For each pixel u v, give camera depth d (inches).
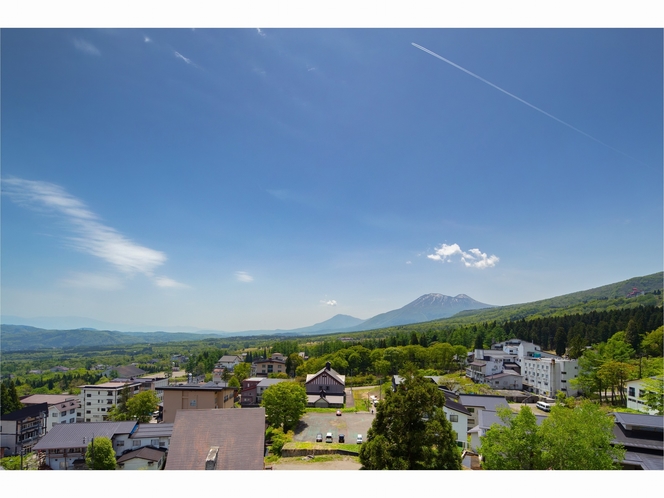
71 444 1457.9
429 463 681.0
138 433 1550.2
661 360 2370.8
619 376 2101.4
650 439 1177.4
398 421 727.1
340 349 4458.7
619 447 876.0
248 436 826.8
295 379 3715.6
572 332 3885.3
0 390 2409.0
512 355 3565.5
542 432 834.2
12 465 1478.8
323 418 2042.3
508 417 887.7
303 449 1307.8
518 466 816.3
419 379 758.5
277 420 1744.6
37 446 1445.6
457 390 2674.7
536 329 4648.1
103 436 1493.6
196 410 860.0
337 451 1300.4
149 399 2241.6
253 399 2829.7
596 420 869.8
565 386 2645.2
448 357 3703.3
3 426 2036.2
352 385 3358.8
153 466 1413.6
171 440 812.6
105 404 2733.8
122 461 1407.5
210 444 807.7
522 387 3021.7
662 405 1653.5
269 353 6437.0
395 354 3695.9
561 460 800.3
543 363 2795.3
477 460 1226.0
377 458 714.8
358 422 1942.7
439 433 697.0
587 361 2404.0
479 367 3326.8
